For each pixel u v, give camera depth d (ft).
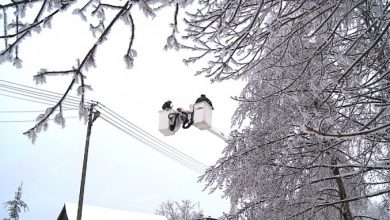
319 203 22.26
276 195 22.54
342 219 24.34
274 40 16.92
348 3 12.23
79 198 46.57
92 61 8.24
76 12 7.98
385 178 22.66
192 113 16.40
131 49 8.27
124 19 7.93
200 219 26.22
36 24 7.86
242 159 23.44
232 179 24.35
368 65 14.21
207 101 16.58
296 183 22.39
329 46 13.60
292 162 22.77
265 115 22.93
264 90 21.30
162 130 16.58
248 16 11.87
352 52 15.14
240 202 24.18
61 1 7.66
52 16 7.88
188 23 11.40
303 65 15.47
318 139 21.03
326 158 22.13
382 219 23.90
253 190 23.45
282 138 22.50
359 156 21.38
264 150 22.86
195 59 12.57
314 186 21.75
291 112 21.54
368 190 23.54
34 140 8.43
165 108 16.79
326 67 16.44
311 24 13.21
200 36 11.56
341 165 19.70
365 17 15.76
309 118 12.41
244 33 10.69
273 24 11.96
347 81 13.91
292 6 12.51
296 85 16.19
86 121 9.02
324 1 11.53
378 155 22.34
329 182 24.14
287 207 22.36
